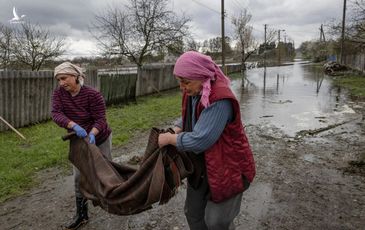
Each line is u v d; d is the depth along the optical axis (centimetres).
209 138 207
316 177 498
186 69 212
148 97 1656
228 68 4022
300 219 371
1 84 812
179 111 1137
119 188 234
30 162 566
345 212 387
